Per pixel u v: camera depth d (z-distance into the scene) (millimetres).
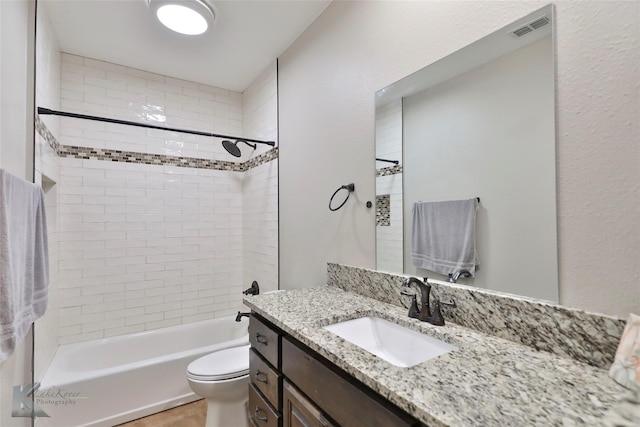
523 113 1002
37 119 1757
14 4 1461
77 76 2457
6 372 1359
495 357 854
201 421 2004
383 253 1531
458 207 1209
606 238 811
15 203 1232
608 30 808
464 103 1188
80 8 1894
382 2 1535
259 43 2295
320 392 975
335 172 1845
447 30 1240
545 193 940
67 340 2391
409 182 1412
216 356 1914
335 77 1846
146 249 2721
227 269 3109
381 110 1545
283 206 2408
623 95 783
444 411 607
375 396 785
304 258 2141
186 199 2914
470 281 1155
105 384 1937
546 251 936
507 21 1042
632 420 575
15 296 1205
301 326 1112
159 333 2672
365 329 1283
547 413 598
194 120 2963
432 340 1071
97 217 2521
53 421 1781
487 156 1110
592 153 837
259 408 1363
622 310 779
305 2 1863
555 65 912
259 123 2809
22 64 1574
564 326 858
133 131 2678
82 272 2459
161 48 2363
